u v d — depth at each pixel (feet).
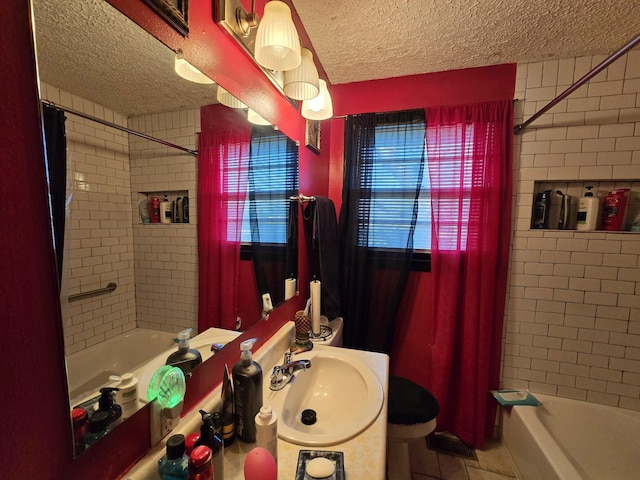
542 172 5.70
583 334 5.72
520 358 6.06
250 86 3.32
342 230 6.60
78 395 1.57
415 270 6.50
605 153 5.40
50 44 1.38
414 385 5.15
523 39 4.92
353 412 3.30
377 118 6.31
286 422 2.82
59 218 1.47
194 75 2.41
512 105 5.61
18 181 1.26
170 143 2.31
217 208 2.93
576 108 5.48
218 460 1.88
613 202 5.49
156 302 2.23
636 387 5.51
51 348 1.43
